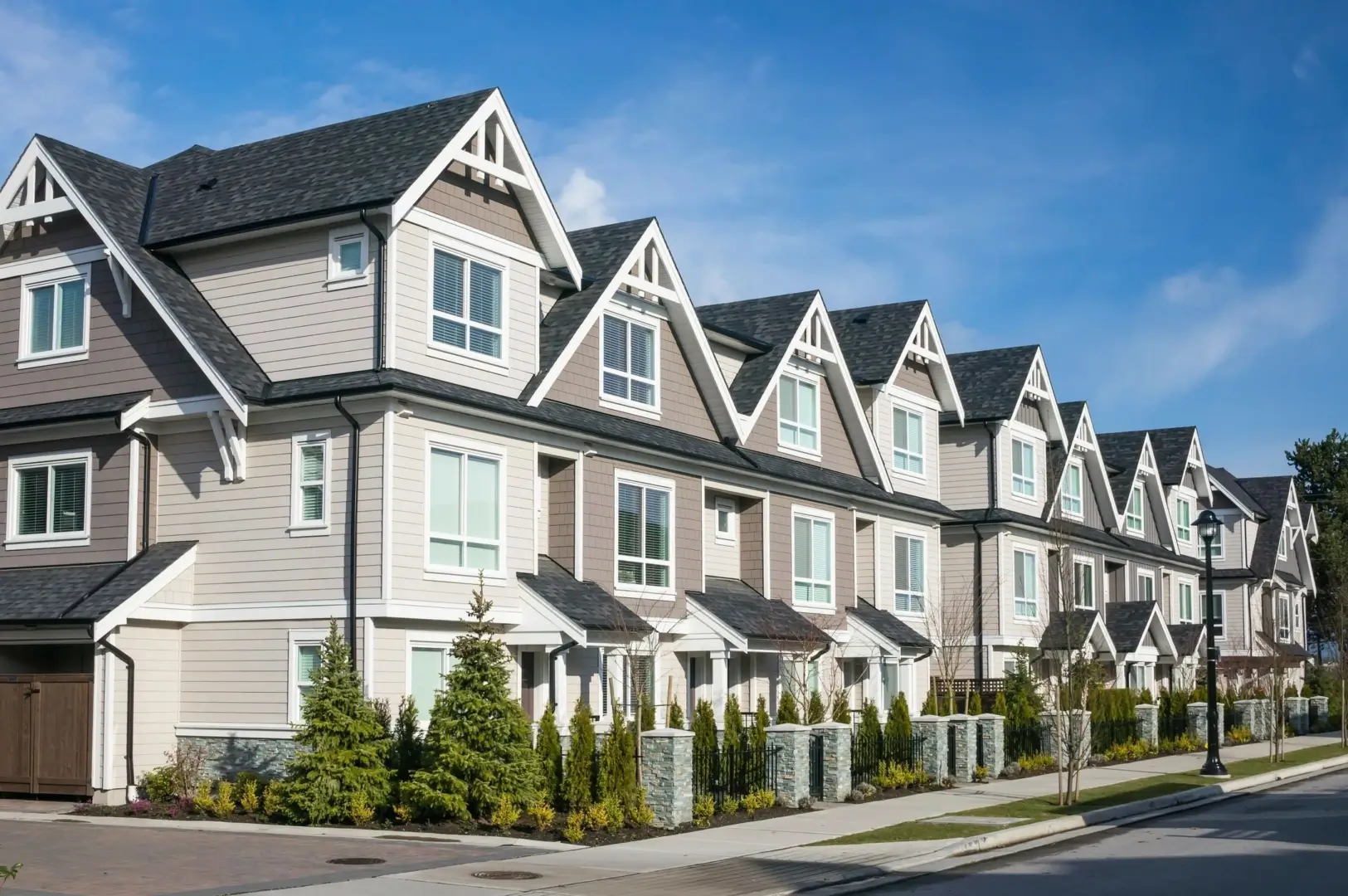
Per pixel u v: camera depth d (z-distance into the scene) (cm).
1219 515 7094
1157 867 1966
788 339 3641
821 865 1911
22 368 2839
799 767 2650
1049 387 4975
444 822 2242
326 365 2569
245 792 2431
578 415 2917
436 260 2631
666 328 3272
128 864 1841
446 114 2725
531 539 2770
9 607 2570
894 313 4366
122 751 2505
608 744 2298
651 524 3119
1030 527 4697
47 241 2842
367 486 2473
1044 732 3688
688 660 3294
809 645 3262
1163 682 6153
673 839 2173
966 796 2886
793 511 3638
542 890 1669
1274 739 4216
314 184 2681
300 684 2503
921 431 4397
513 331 2789
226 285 2709
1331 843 2242
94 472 2705
